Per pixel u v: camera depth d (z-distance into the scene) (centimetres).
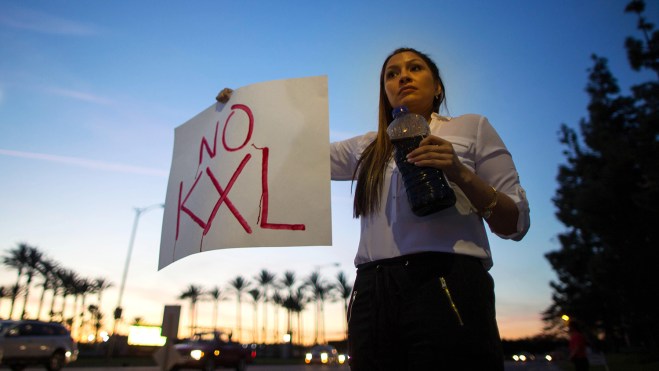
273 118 187
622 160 1817
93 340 5331
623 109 2080
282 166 175
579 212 2075
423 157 116
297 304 6794
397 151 132
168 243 201
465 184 119
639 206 1711
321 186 166
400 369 121
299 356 5416
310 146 175
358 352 129
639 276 1917
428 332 115
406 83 160
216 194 184
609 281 2069
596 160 2292
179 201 204
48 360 1397
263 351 5238
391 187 141
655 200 1585
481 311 117
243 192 177
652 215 1814
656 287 1923
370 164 154
